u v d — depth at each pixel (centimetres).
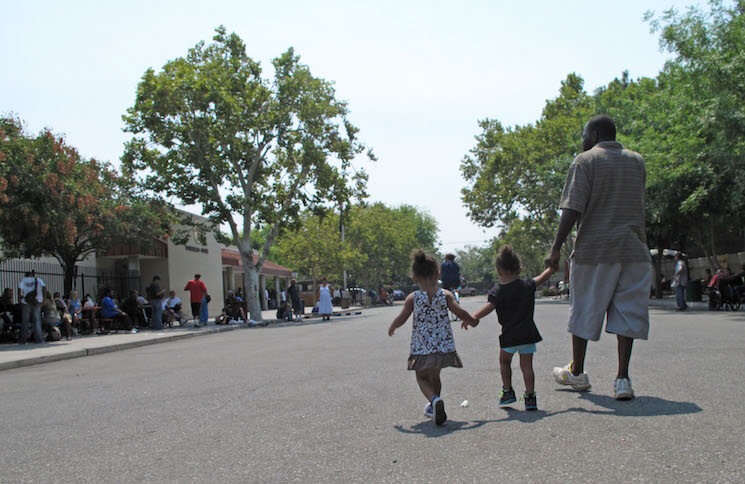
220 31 2939
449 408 514
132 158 2884
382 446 398
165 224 2891
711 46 1856
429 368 471
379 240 6656
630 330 486
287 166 3172
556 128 3684
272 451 403
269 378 771
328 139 3162
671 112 2208
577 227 527
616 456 341
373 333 1566
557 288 4938
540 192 3812
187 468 374
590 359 744
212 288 3888
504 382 500
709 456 333
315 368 852
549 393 544
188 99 2817
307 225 5344
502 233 4522
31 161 1805
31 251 2086
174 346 1550
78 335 2072
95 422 540
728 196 2194
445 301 482
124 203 2603
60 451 437
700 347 840
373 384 670
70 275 2395
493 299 491
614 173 505
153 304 2303
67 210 1895
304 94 3072
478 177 4200
